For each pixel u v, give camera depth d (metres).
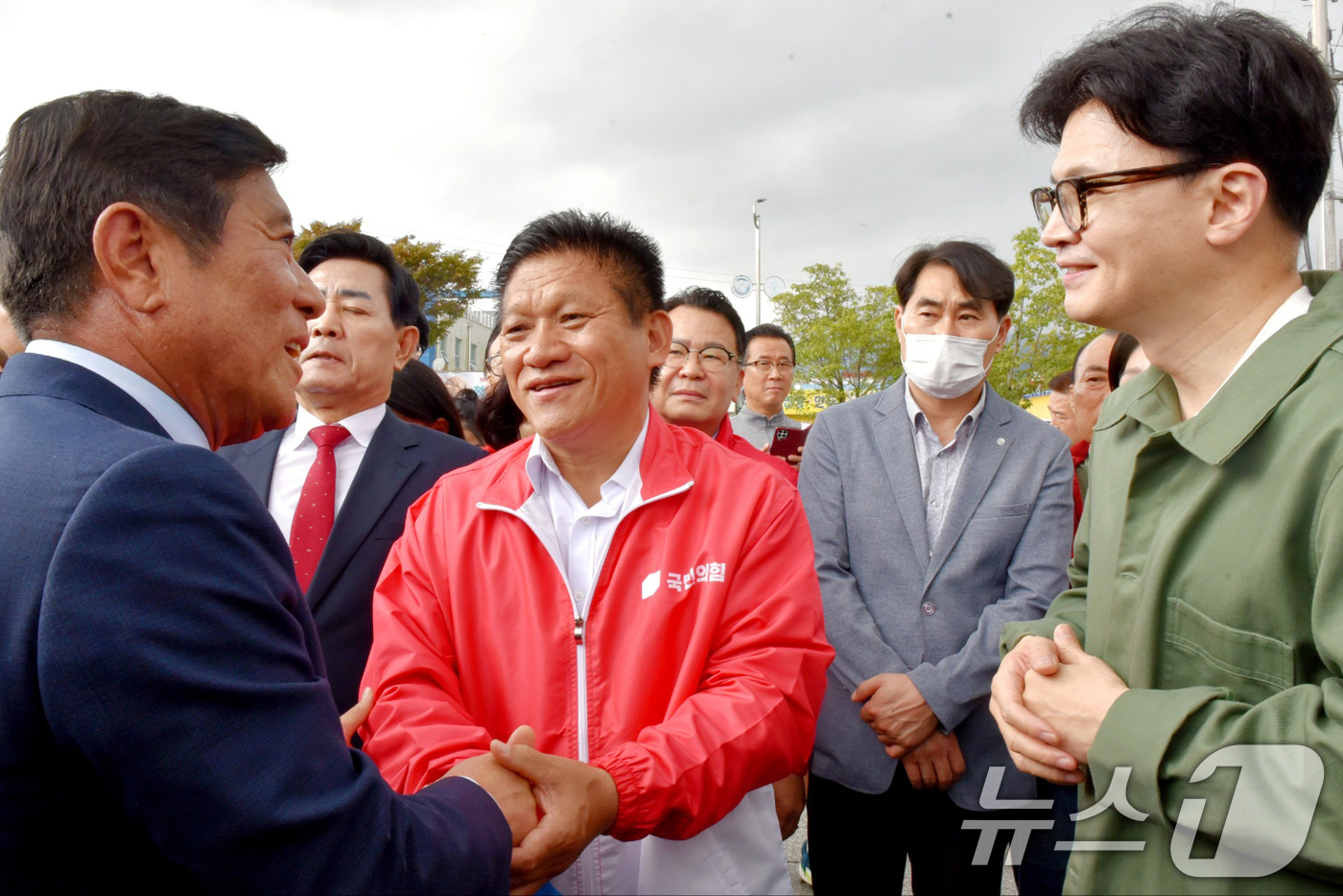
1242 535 1.12
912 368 2.44
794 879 3.14
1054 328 18.39
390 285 2.41
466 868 0.98
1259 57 1.12
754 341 4.66
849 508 2.43
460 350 32.56
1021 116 1.40
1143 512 1.32
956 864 2.20
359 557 2.05
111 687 0.73
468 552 1.54
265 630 0.87
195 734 0.77
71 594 0.74
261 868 0.80
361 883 0.85
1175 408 1.34
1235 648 1.12
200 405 1.06
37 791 0.76
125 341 0.97
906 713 2.07
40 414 0.87
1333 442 1.03
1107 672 1.25
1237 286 1.21
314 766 0.86
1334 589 0.98
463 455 2.38
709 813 1.28
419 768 1.30
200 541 0.82
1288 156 1.14
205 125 1.01
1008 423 2.45
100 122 0.96
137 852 0.82
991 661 2.08
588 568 1.54
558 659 1.45
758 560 1.49
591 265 1.50
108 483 0.78
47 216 0.95
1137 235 1.20
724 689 1.37
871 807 2.23
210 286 1.00
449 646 1.54
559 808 1.15
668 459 1.59
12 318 0.99
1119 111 1.20
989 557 2.27
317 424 2.34
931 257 2.46
